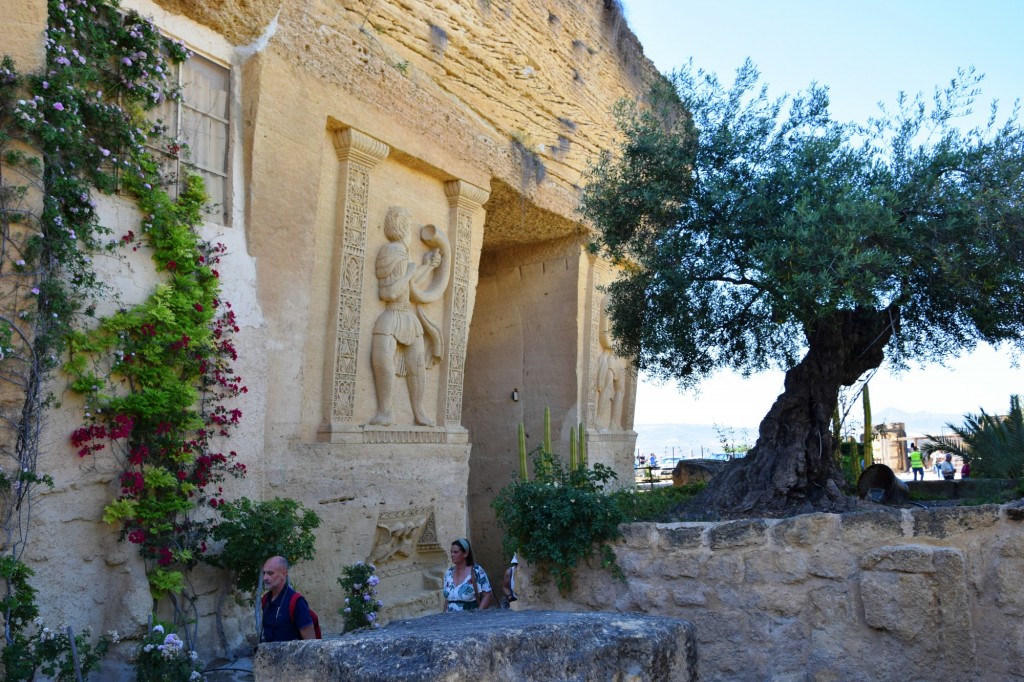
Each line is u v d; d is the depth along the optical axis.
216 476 7.52
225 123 8.55
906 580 4.45
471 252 12.02
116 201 7.11
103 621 6.63
